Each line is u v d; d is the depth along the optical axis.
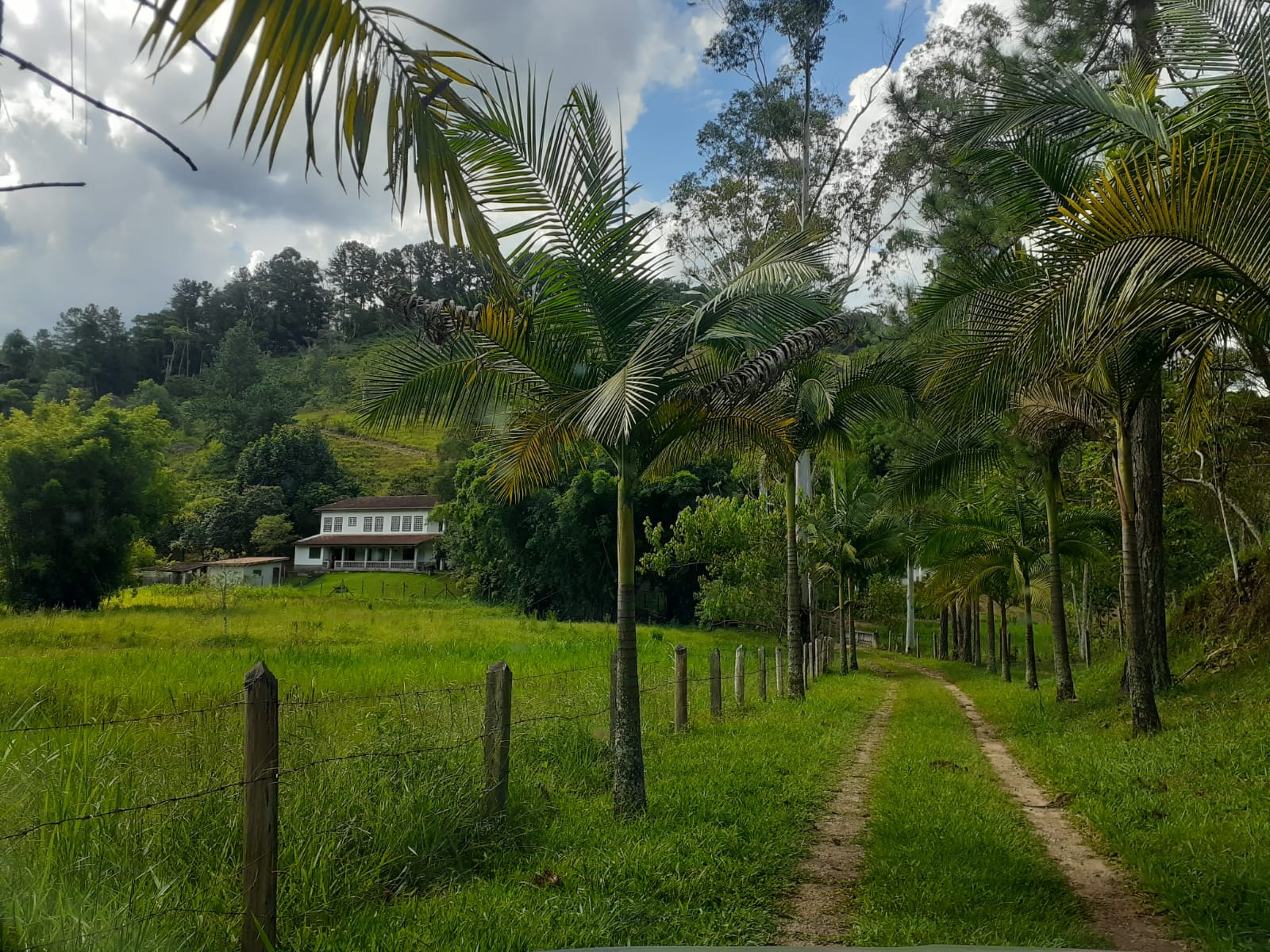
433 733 7.44
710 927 4.93
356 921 4.64
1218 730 10.80
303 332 163.12
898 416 18.00
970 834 6.99
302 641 22.70
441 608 49.88
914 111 20.56
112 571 41.72
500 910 4.87
